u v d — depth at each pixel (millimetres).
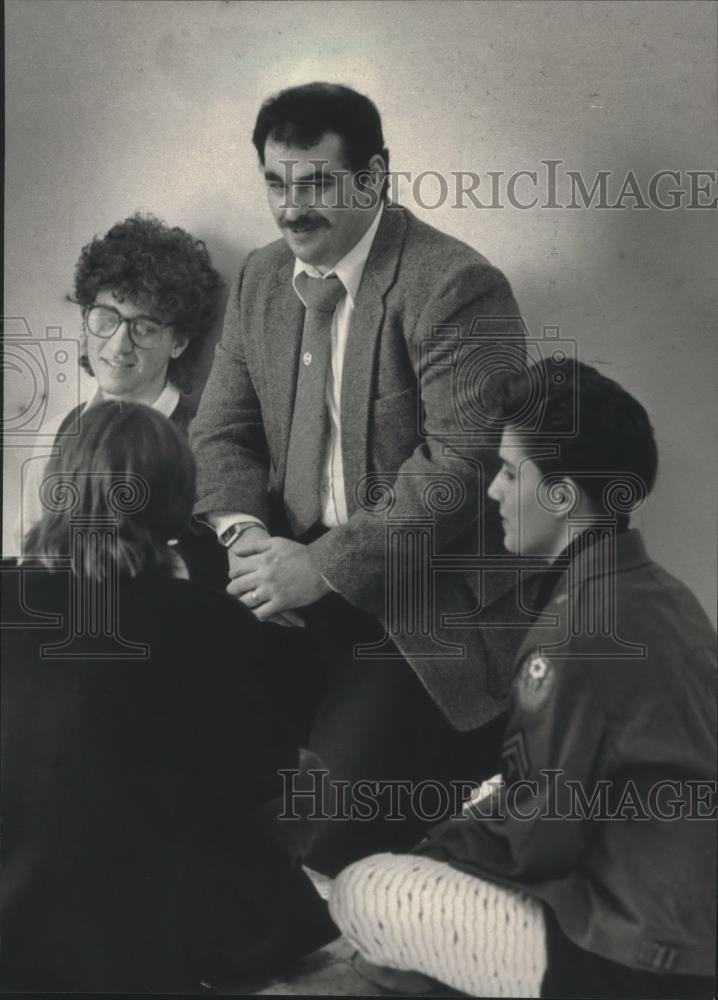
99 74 2084
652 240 2025
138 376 2070
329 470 2045
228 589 2043
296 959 1984
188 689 1995
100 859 1979
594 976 1803
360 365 2025
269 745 2012
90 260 2082
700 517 1996
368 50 2035
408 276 2016
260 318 2061
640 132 2018
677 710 1813
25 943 2004
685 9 2004
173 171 2076
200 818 1986
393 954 1880
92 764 1970
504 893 1827
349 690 2025
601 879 1799
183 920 1990
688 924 1754
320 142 2018
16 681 1991
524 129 2029
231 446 2068
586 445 1945
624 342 2023
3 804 1986
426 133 2031
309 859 2014
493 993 1851
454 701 2008
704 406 2012
